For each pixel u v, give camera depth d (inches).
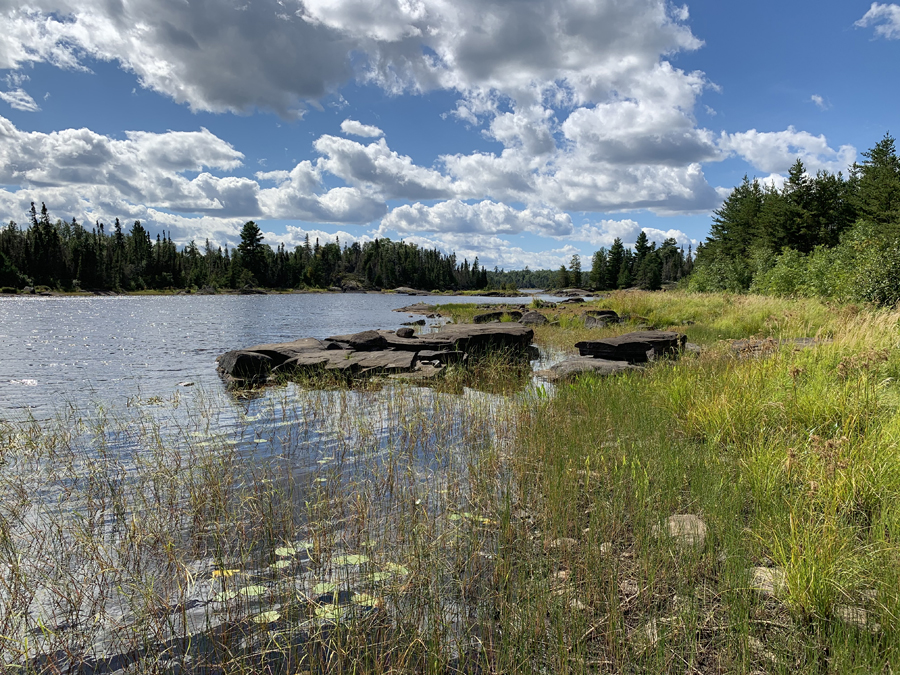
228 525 175.2
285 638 120.3
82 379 479.8
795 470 183.3
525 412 314.3
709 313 896.3
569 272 5241.1
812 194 1742.1
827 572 122.2
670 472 198.7
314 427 309.1
